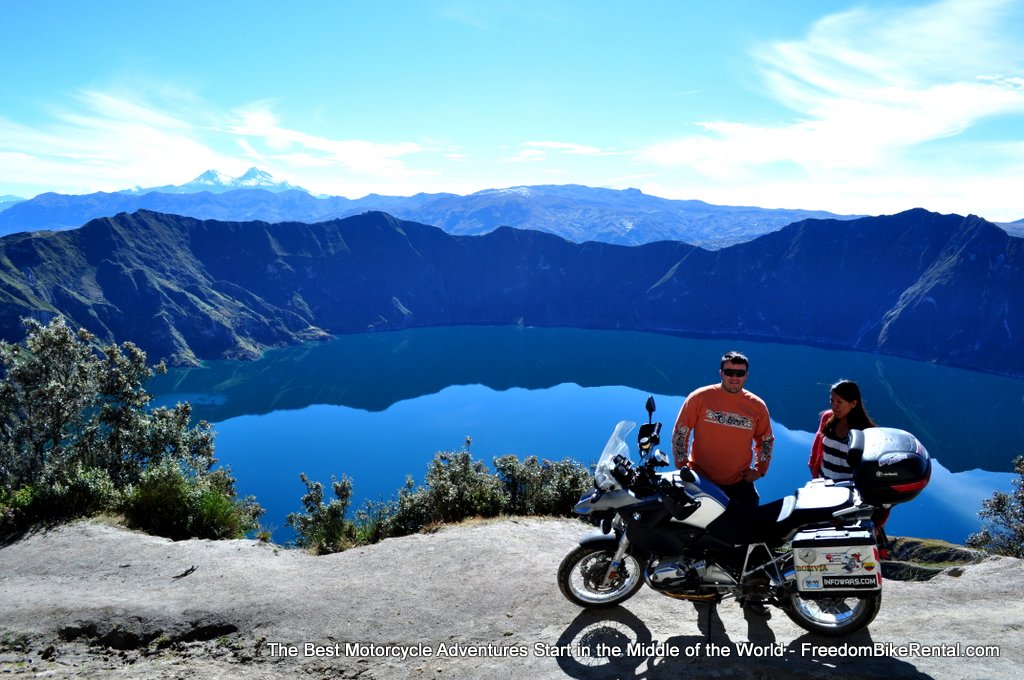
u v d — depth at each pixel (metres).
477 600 6.24
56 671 5.38
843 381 6.48
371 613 6.12
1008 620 5.38
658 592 5.91
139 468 17.64
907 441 5.02
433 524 9.23
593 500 5.46
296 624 5.98
